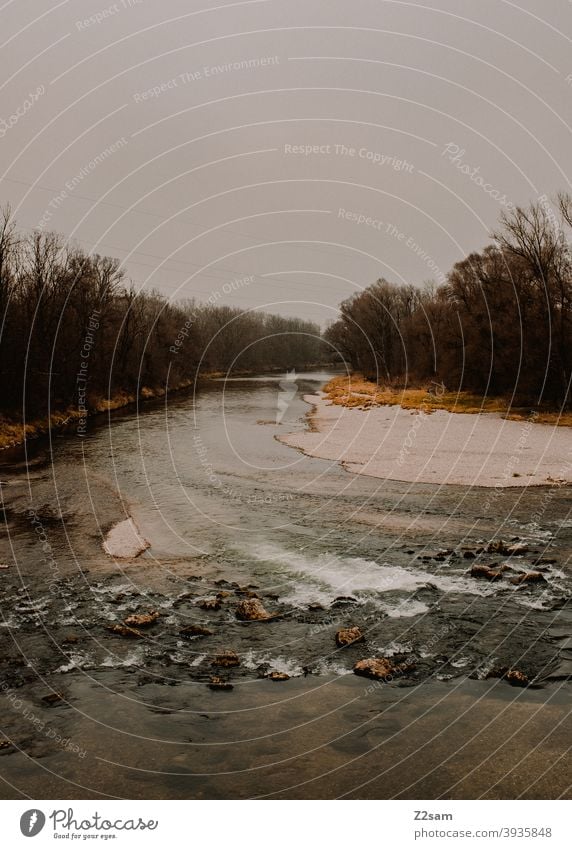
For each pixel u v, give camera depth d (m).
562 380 42.38
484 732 8.27
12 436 34.50
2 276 38.38
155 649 10.79
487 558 15.12
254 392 72.62
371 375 80.75
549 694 9.15
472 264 52.41
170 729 8.55
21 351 38.34
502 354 48.16
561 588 13.11
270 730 8.46
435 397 54.00
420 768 7.61
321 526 18.22
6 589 13.49
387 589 13.28
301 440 35.41
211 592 13.26
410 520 18.72
